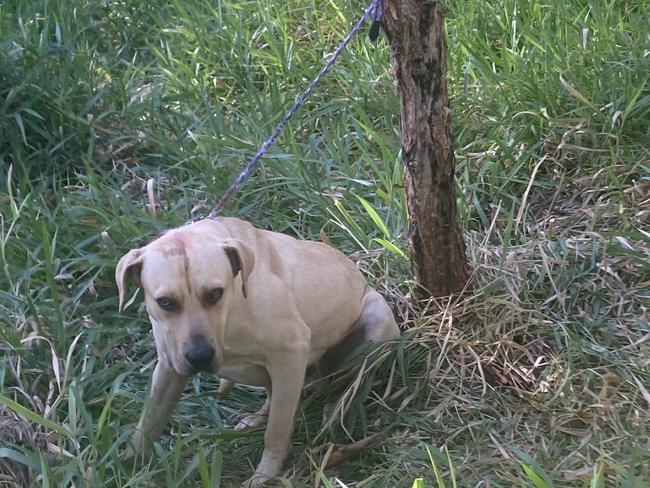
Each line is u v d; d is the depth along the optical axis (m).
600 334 2.33
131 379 2.30
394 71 2.22
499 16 3.12
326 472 2.09
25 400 2.17
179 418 2.24
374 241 2.55
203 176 2.74
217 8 3.42
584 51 2.89
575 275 2.42
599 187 2.68
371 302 2.30
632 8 3.12
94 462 1.95
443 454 2.03
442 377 2.24
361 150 2.76
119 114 2.99
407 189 2.30
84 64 3.08
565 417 2.13
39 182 2.80
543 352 2.30
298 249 2.21
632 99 2.69
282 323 2.06
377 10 2.16
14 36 3.05
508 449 2.07
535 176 2.76
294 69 3.11
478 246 2.51
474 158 2.76
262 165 2.76
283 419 2.08
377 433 2.14
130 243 2.51
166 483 2.01
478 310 2.34
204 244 1.96
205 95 2.99
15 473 2.02
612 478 1.95
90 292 2.45
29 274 2.36
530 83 2.85
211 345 1.92
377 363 2.23
